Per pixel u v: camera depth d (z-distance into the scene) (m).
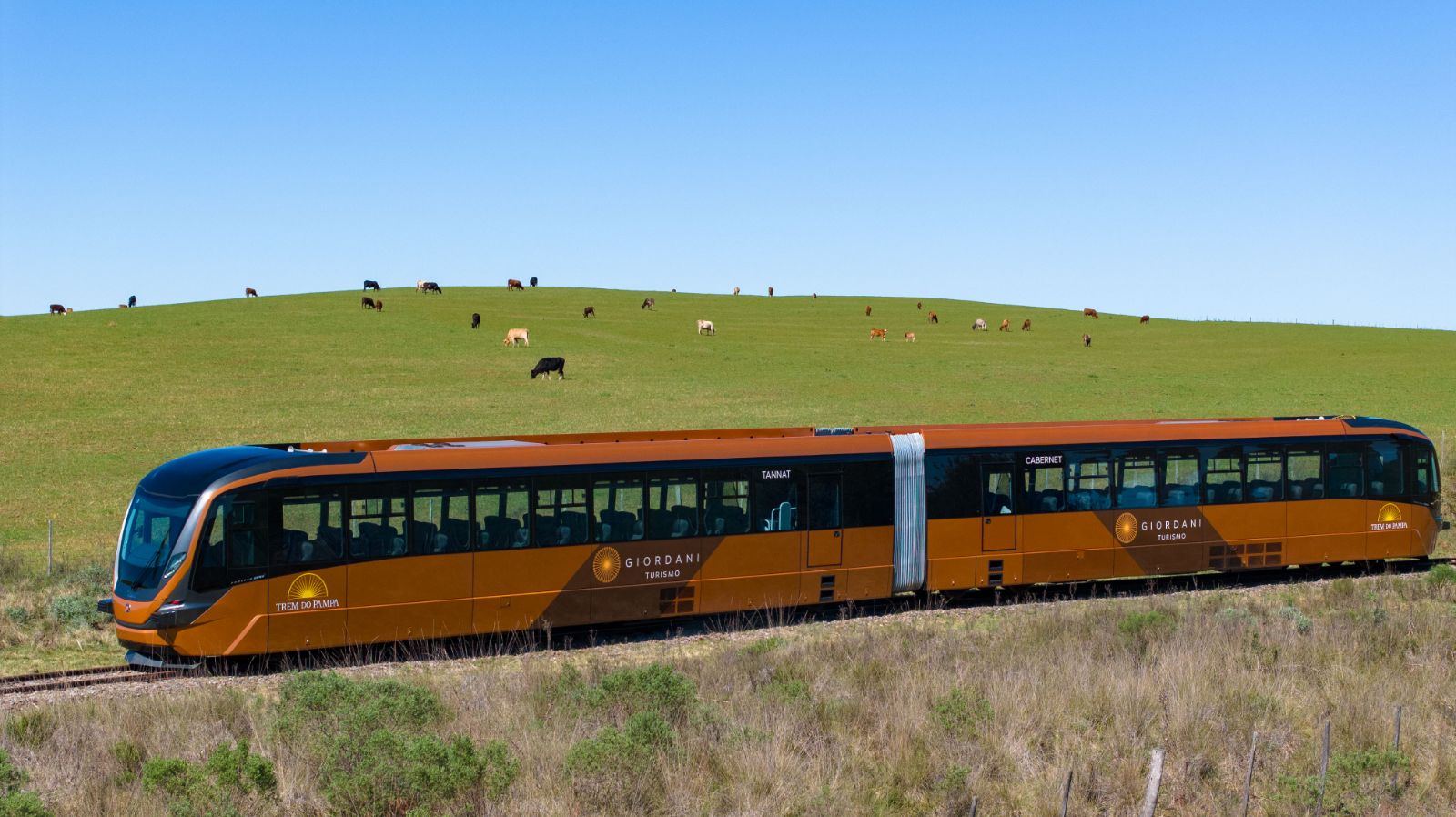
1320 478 25.81
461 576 19.14
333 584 18.28
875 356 87.44
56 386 63.97
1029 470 23.47
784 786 11.62
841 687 15.27
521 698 14.63
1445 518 33.69
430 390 65.06
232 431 52.16
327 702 13.41
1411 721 14.10
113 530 33.84
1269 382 72.94
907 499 22.52
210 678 17.39
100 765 12.12
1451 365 80.06
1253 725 13.70
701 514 20.91
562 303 125.56
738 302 139.25
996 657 16.78
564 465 19.97
